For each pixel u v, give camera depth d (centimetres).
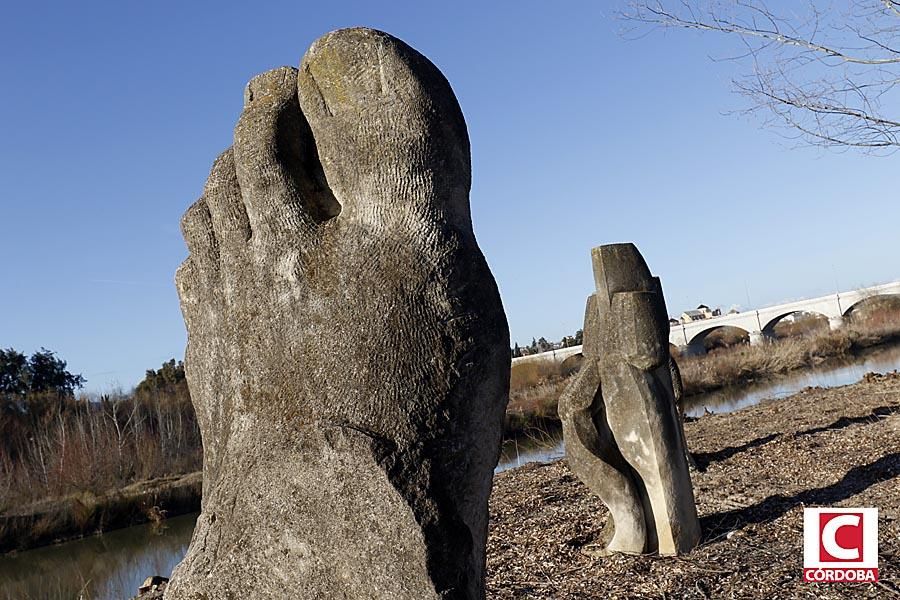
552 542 646
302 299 193
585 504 772
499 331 197
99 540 1533
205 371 224
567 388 625
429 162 192
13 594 1115
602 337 611
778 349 3036
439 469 180
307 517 182
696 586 499
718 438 1128
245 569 190
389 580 173
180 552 1309
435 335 185
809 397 1584
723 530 627
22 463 2016
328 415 184
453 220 196
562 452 1478
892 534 556
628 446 595
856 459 823
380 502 175
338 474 179
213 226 223
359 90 194
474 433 189
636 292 602
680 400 749
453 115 200
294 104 212
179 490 1797
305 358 190
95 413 2491
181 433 2464
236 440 201
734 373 2680
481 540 192
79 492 1797
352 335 185
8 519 1576
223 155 225
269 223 203
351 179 195
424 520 175
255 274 204
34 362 3519
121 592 1048
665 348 597
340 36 199
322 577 179
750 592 476
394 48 195
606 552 596
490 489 198
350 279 189
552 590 530
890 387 1513
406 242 188
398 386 182
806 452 902
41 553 1466
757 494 726
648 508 592
